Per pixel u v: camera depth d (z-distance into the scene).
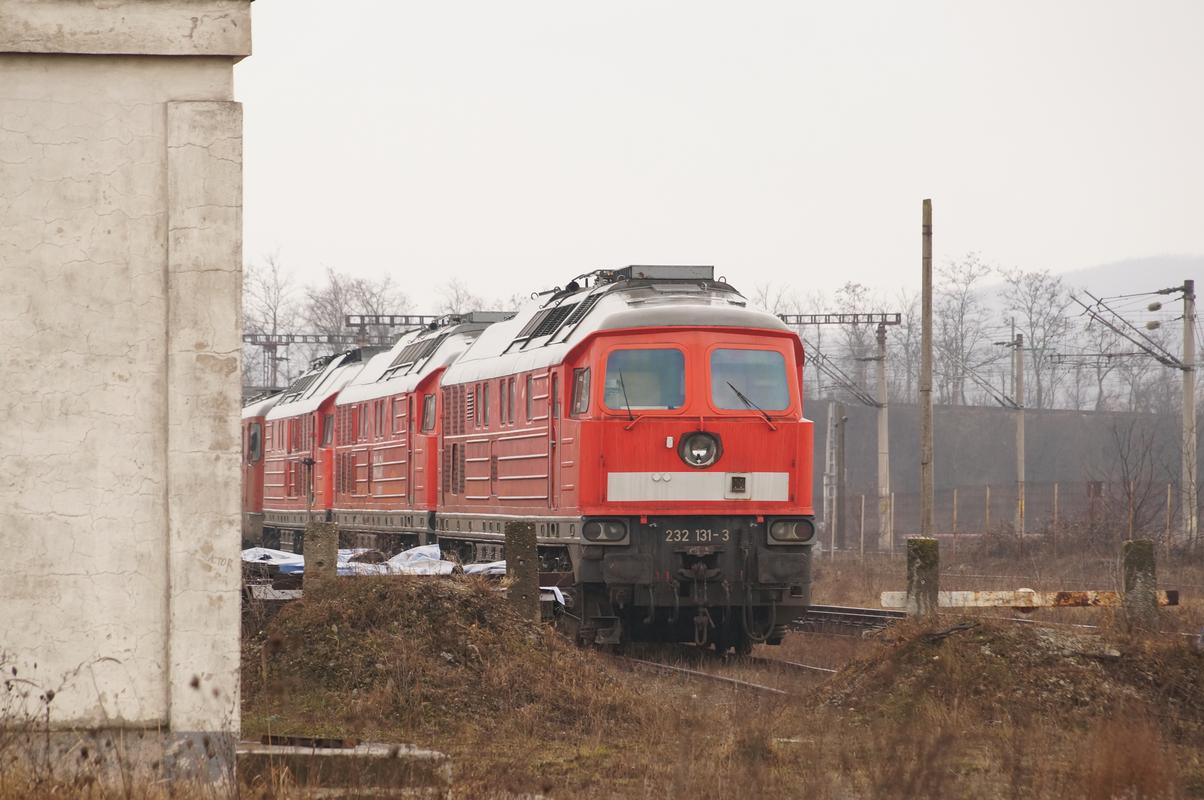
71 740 33.34
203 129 34.03
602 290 80.44
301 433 143.75
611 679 54.75
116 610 33.69
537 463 81.50
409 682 50.19
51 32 33.31
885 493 195.25
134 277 33.97
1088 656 52.31
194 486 33.81
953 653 52.34
